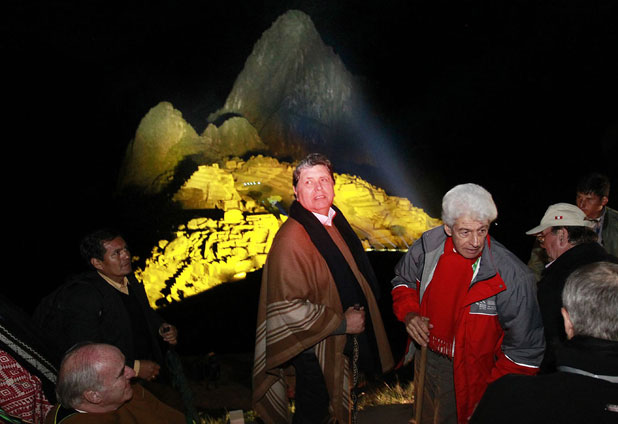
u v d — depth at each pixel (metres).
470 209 2.22
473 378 2.45
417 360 2.85
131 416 2.36
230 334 15.34
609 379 1.24
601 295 1.29
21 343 2.31
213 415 6.94
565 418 1.23
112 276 3.15
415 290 2.80
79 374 2.13
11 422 2.16
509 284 2.31
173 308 18.88
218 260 24.77
